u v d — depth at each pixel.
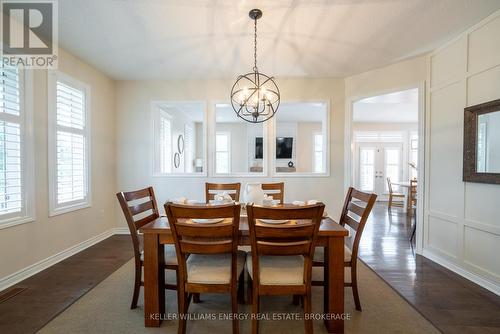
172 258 1.93
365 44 2.81
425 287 2.32
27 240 2.50
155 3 2.12
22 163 2.45
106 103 3.85
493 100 2.23
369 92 3.66
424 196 3.10
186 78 3.98
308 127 7.84
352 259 1.95
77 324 1.78
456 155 2.65
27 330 1.71
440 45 2.83
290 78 3.95
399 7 2.16
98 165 3.66
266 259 1.85
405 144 7.78
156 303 1.78
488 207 2.31
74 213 3.16
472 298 2.13
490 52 2.27
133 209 2.06
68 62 3.06
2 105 2.26
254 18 2.31
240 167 7.82
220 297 2.18
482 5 2.12
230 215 1.52
